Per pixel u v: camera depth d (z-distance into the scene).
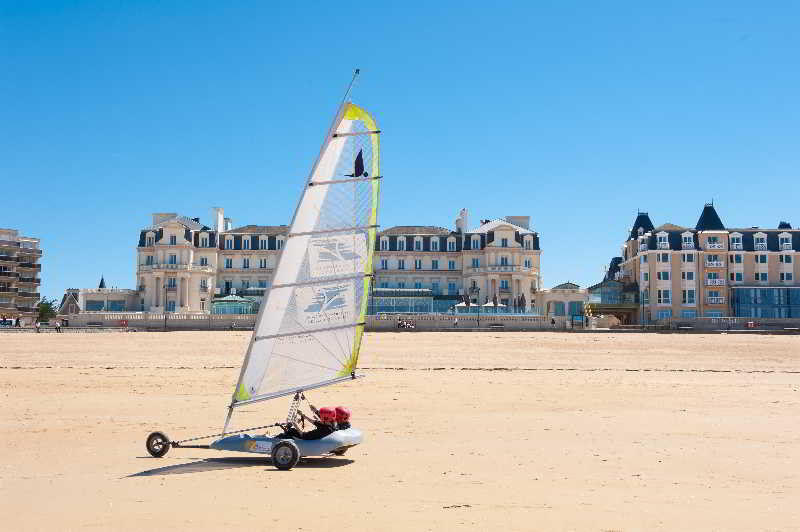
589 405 25.66
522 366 43.72
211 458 15.84
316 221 16.00
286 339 15.75
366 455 16.16
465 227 128.25
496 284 123.50
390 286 127.12
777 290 116.25
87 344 62.00
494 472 14.24
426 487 12.84
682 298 116.44
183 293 122.38
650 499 11.96
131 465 15.02
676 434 19.16
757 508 11.37
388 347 59.97
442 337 74.00
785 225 124.31
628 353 55.47
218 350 55.78
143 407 24.81
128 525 10.27
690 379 35.94
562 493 12.38
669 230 118.44
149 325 96.44
